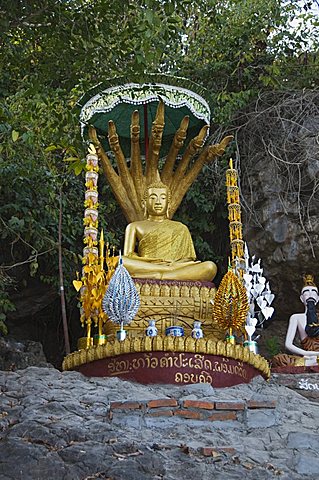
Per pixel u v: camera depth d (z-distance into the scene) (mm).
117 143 11047
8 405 7027
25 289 14531
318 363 10828
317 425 7188
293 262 13820
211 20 11250
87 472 5750
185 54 16047
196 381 8148
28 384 7559
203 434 6676
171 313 9609
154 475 5766
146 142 11578
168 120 12047
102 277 9172
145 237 10750
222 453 6227
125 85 10602
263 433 6816
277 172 14148
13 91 12047
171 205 11320
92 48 8562
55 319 15164
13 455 5891
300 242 13734
